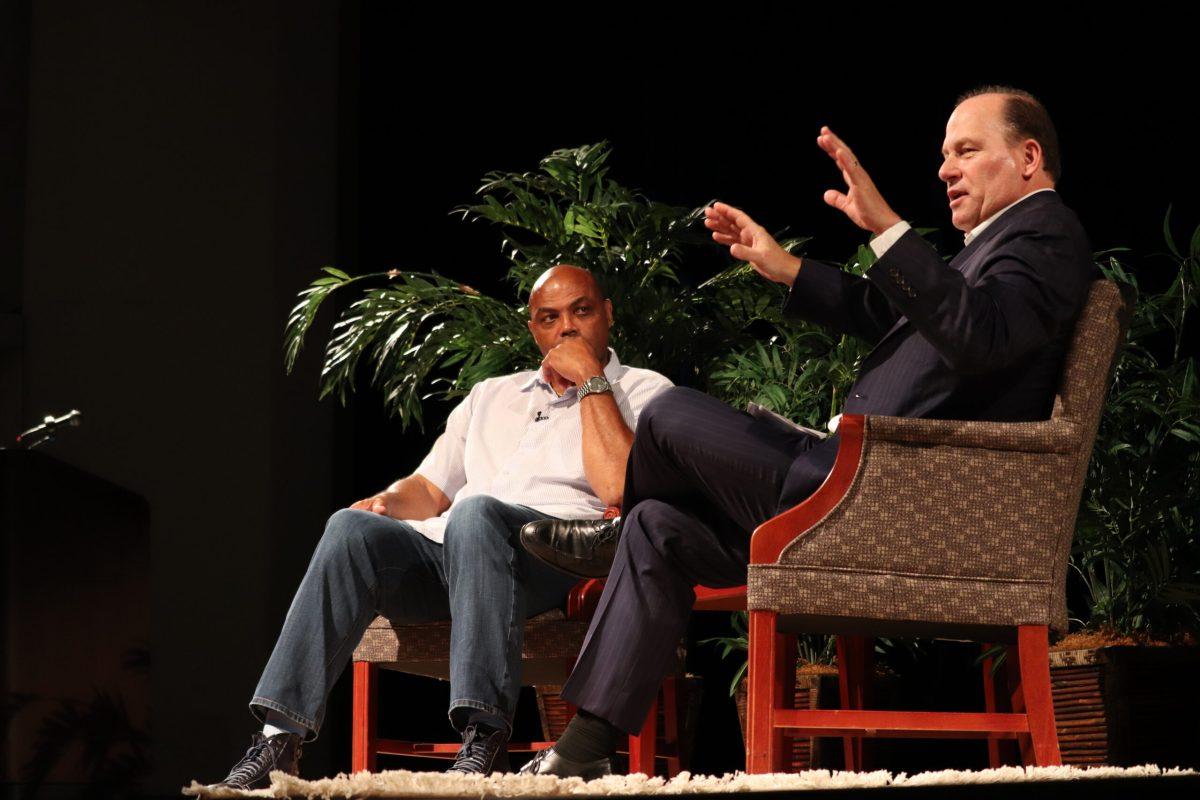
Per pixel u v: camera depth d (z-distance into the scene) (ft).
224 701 26.91
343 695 26.43
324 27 28.99
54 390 28.37
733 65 26.58
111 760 9.20
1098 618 19.15
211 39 29.17
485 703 12.48
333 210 28.48
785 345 21.75
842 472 11.06
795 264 12.81
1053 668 17.69
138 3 29.40
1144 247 22.17
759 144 26.18
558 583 13.83
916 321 10.72
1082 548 18.21
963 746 23.40
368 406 27.94
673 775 16.29
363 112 28.66
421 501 16.17
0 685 8.75
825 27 25.73
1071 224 11.71
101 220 28.91
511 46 28.35
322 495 27.81
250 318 28.17
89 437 28.17
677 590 11.27
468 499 13.32
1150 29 22.25
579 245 21.66
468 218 28.17
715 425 11.55
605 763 10.77
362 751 14.80
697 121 26.78
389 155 28.50
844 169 10.88
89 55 29.45
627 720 10.80
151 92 29.17
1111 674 17.02
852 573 10.98
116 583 9.41
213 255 28.53
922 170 24.57
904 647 22.91
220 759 26.63
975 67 24.09
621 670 10.87
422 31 28.71
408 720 26.76
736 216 12.98
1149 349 22.08
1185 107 21.85
